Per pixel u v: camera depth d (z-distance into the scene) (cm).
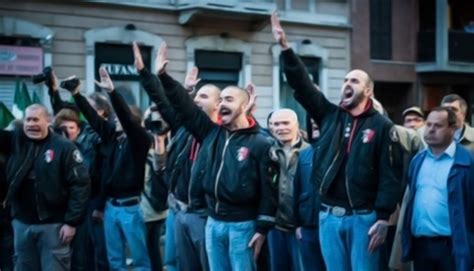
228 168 573
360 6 2155
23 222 646
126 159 723
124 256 745
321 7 2062
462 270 522
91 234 764
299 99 563
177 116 659
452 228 527
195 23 1784
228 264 584
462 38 2350
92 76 1634
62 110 770
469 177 530
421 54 2322
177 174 657
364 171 530
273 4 1886
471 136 681
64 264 646
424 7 2336
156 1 1734
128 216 730
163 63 609
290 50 558
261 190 570
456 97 686
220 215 576
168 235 702
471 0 2508
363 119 539
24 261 652
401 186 534
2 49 1512
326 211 549
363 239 532
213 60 1848
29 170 639
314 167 558
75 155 643
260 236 571
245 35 1894
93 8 1634
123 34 1680
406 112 823
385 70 2236
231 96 577
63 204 645
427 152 552
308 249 643
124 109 702
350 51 2136
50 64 1574
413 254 558
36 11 1555
